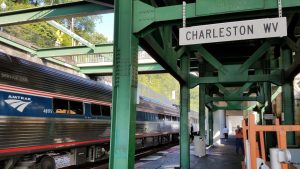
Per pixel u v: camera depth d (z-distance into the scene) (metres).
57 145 10.18
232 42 13.75
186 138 11.44
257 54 11.01
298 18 9.80
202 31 5.53
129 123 5.88
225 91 17.88
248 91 24.70
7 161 8.53
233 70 11.31
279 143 3.91
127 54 6.11
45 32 43.34
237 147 17.97
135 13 6.25
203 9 5.75
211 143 25.19
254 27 5.28
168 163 13.20
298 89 17.97
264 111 17.75
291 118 11.02
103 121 13.66
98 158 13.63
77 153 11.90
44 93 9.70
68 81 11.25
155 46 7.04
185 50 11.53
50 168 10.35
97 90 13.39
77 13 14.99
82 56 30.39
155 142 23.41
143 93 41.44
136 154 17.56
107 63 28.89
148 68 26.17
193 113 41.56
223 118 33.50
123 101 5.99
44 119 9.59
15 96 8.45
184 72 11.53
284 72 11.22
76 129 11.41
